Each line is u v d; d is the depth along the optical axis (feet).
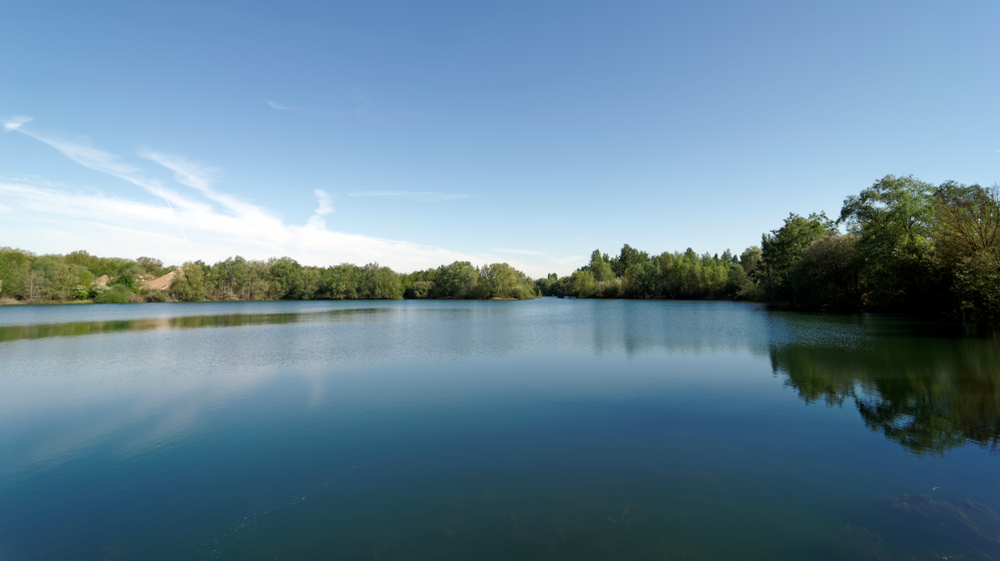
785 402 49.14
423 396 54.29
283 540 24.41
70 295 353.51
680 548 22.91
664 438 38.81
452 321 175.32
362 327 148.46
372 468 33.58
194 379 65.10
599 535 24.13
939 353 74.84
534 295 520.83
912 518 25.39
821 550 22.62
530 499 28.40
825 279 188.44
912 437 37.73
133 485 31.58
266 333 129.59
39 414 48.65
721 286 370.12
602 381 61.00
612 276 526.57
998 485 29.19
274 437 40.65
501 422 43.91
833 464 32.86
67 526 26.50
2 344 105.40
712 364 71.97
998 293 102.22
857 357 73.72
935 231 129.49
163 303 381.19
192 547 24.03
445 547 23.29
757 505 27.22
